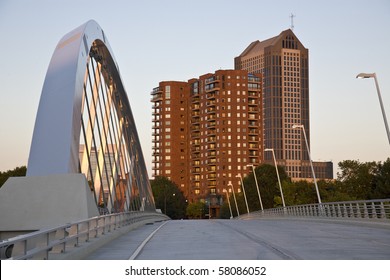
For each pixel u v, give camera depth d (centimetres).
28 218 2966
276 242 2789
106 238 2775
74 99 3534
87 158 3834
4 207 2975
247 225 5009
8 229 2958
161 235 3456
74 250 1955
